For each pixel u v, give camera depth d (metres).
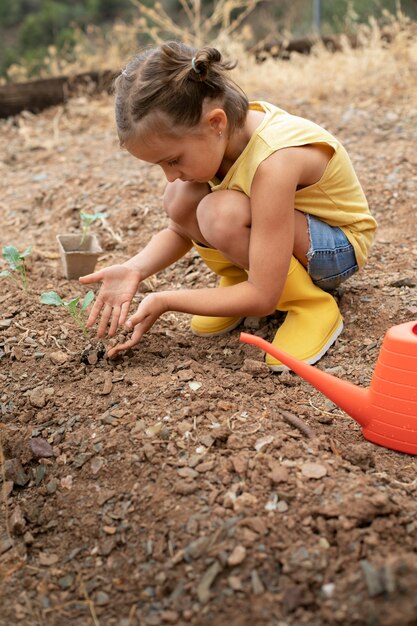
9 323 2.59
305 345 2.39
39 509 1.91
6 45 12.17
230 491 1.78
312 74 5.04
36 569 1.75
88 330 2.54
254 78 5.14
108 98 5.32
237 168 2.24
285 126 2.25
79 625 1.60
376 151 3.91
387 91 4.68
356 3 7.30
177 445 1.93
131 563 1.70
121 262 3.14
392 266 2.93
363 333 2.52
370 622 1.46
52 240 3.36
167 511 1.76
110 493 1.86
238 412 2.07
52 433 2.08
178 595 1.60
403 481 1.88
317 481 1.79
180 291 2.32
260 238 2.21
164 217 3.42
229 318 2.58
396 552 1.61
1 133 4.86
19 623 1.63
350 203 2.45
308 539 1.65
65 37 7.88
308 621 1.50
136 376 2.27
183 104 2.04
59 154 4.41
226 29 5.75
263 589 1.57
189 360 2.34
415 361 1.91
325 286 2.55
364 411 2.02
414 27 5.68
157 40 5.84
